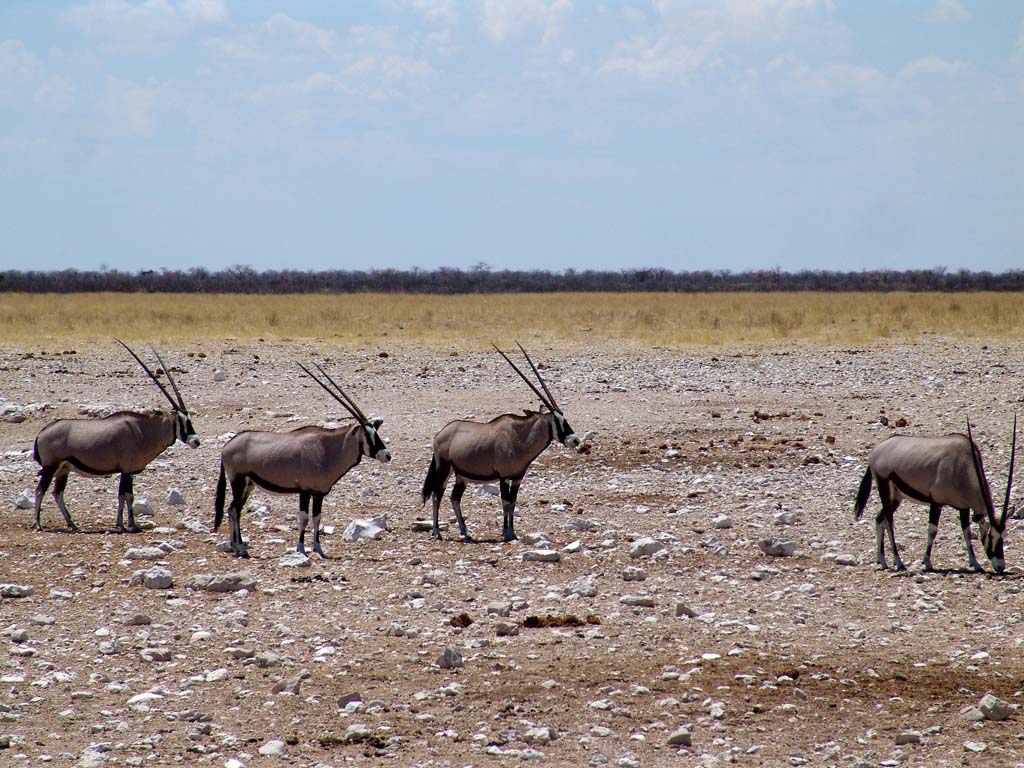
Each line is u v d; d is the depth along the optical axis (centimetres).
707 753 2870
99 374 11875
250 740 2952
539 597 4462
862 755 2850
